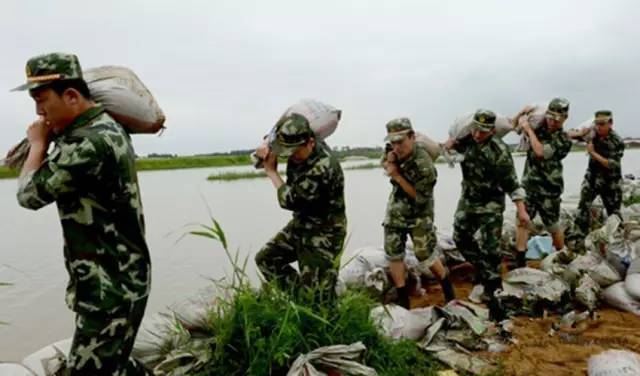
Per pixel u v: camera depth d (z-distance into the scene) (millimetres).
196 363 2896
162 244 9031
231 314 2967
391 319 3635
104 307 2260
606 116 6305
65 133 2266
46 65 2188
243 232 10172
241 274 3232
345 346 2803
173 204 15891
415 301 5090
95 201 2244
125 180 2299
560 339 3857
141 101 2611
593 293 4512
